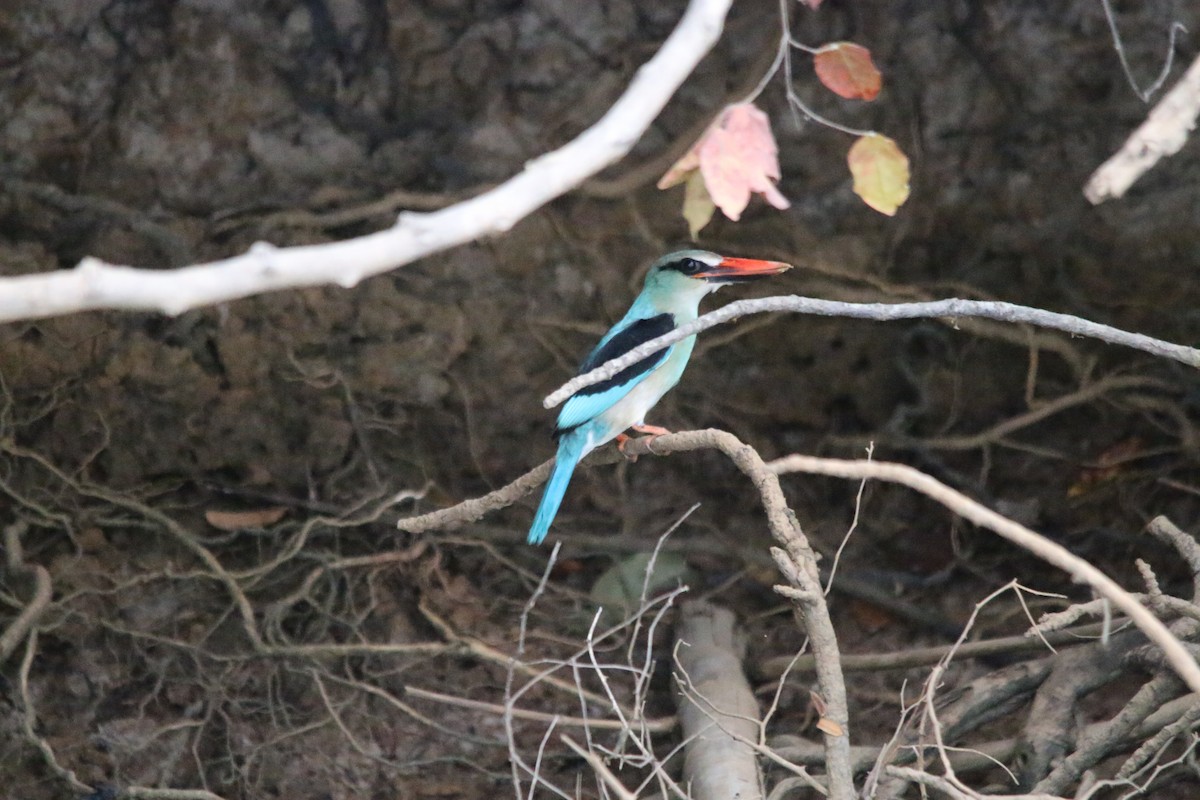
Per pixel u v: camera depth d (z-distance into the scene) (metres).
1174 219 11.55
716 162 3.91
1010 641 9.29
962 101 11.39
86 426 11.84
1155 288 11.84
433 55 11.27
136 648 10.75
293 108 11.40
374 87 11.38
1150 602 7.08
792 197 11.85
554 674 10.89
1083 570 4.30
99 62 11.09
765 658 11.00
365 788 10.05
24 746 10.02
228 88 11.27
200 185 11.56
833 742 5.44
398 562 11.73
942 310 5.00
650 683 10.71
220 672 10.82
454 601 11.72
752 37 11.24
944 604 11.61
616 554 11.77
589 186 11.60
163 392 11.92
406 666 10.36
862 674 10.59
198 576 10.73
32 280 2.91
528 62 11.28
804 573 5.58
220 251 11.67
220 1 10.98
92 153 11.36
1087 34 10.95
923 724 6.83
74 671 10.72
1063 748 8.09
